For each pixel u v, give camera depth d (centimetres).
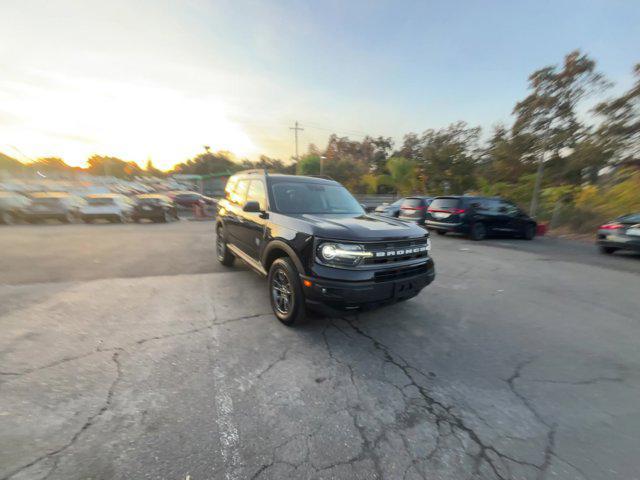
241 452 197
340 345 337
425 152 2389
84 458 188
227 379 271
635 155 1325
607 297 514
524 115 1514
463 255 841
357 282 315
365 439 212
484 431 224
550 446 212
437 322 405
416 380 281
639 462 201
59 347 310
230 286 517
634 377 295
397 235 349
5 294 452
